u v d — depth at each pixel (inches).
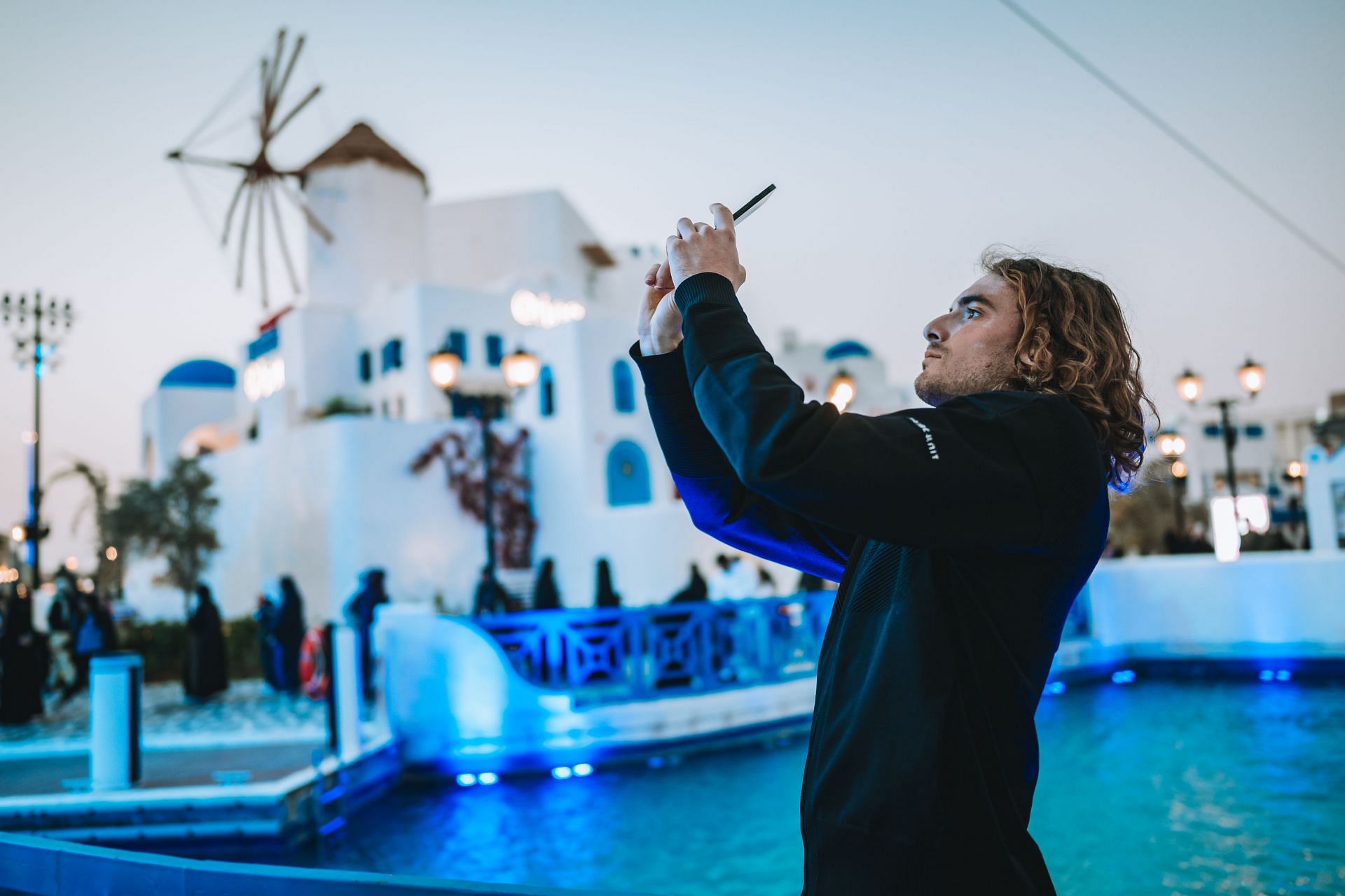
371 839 273.3
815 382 1927.9
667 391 51.8
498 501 1085.1
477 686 348.5
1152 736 342.3
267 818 265.0
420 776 344.2
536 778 337.1
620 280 1692.9
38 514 706.2
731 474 52.6
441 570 1053.8
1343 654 461.7
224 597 1286.9
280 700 520.1
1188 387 607.5
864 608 45.2
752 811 278.5
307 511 1101.1
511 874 233.9
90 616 546.9
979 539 38.3
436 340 1238.9
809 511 37.4
